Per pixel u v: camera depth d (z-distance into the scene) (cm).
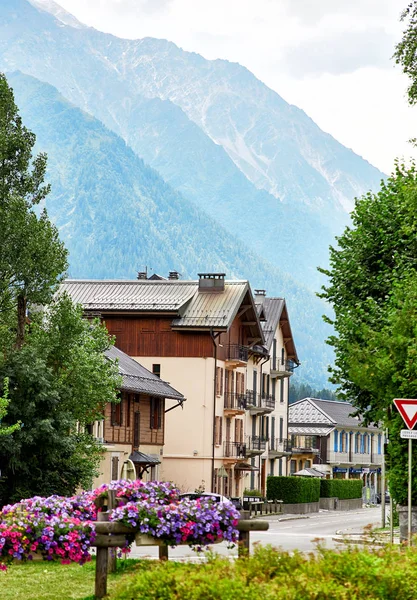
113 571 2098
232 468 8050
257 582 1118
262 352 8856
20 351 3941
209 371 7538
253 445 8631
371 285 3906
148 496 1866
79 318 4100
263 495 8956
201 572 1157
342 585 1148
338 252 4084
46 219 3906
